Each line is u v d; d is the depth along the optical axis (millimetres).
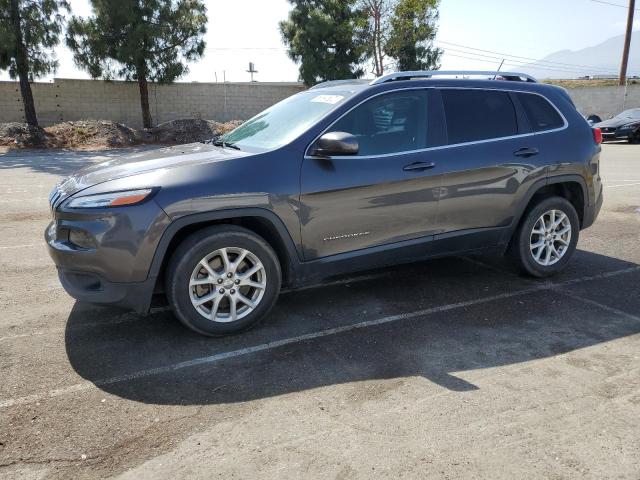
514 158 4902
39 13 21344
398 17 24781
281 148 4090
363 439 2859
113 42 23844
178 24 24281
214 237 3855
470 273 5590
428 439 2855
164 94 28828
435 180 4547
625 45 32031
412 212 4516
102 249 3650
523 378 3488
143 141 24047
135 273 3715
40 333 4137
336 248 4309
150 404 3186
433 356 3801
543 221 5246
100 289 3779
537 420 3021
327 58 27656
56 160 17062
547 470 2621
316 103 4609
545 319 4441
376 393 3314
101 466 2650
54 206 3930
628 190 10586
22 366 3623
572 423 2994
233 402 3215
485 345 3971
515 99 5062
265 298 4113
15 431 2914
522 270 5312
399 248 4559
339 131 4277
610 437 2873
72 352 3834
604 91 31328
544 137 5102
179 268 3807
